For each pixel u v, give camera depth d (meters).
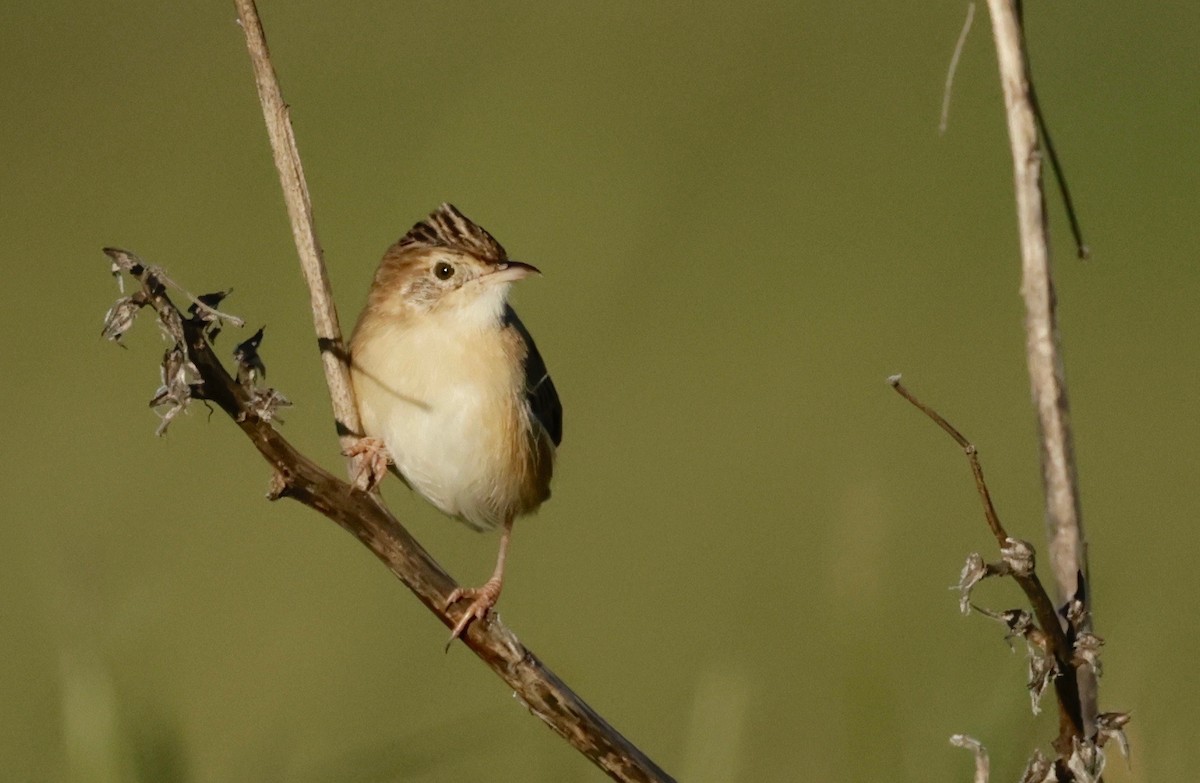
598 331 14.91
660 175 16.47
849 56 18.97
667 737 10.12
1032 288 5.33
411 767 6.65
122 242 15.07
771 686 10.02
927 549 12.16
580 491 13.52
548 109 17.30
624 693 10.58
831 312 15.78
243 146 16.67
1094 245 17.12
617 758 5.29
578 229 15.34
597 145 16.59
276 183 16.05
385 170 16.08
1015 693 5.80
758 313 15.56
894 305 16.08
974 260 16.48
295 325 14.23
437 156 16.36
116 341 4.51
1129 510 13.49
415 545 5.28
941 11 19.64
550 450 7.62
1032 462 13.83
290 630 11.37
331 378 6.18
